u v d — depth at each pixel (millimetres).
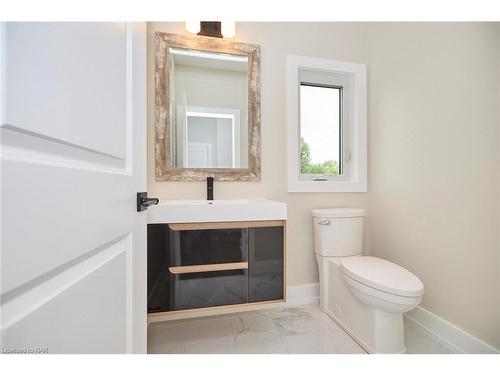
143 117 875
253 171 1745
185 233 1243
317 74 1919
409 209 1597
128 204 710
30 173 339
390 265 1378
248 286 1308
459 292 1282
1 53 308
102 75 561
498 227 1122
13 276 311
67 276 430
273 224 1345
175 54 1653
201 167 1688
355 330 1376
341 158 1983
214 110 1710
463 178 1267
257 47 1731
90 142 503
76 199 444
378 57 1857
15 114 321
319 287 1851
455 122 1307
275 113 1795
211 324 1554
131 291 740
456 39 1298
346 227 1649
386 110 1784
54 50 402
